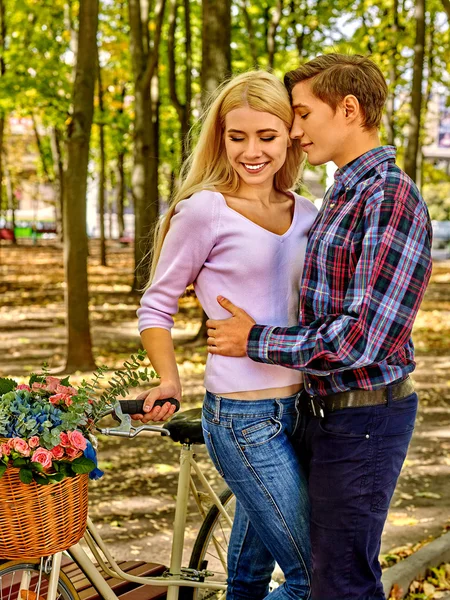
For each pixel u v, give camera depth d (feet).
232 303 7.26
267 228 7.47
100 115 52.49
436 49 52.80
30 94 41.68
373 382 6.93
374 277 6.59
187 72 40.65
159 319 7.52
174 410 7.39
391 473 7.14
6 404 6.65
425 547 12.60
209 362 7.51
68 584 7.70
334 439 7.02
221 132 7.57
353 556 7.09
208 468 17.34
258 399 7.32
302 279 7.23
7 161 131.75
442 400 24.71
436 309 47.83
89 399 6.98
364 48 49.73
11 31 53.62
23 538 6.59
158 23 37.68
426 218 6.90
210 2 28.71
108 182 145.69
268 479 7.37
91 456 6.93
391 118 54.24
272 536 7.59
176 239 7.38
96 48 26.43
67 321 28.14
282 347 6.80
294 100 7.27
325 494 7.06
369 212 6.75
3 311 46.60
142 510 14.90
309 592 7.64
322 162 7.30
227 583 8.95
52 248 122.83
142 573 10.19
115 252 112.16
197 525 14.17
